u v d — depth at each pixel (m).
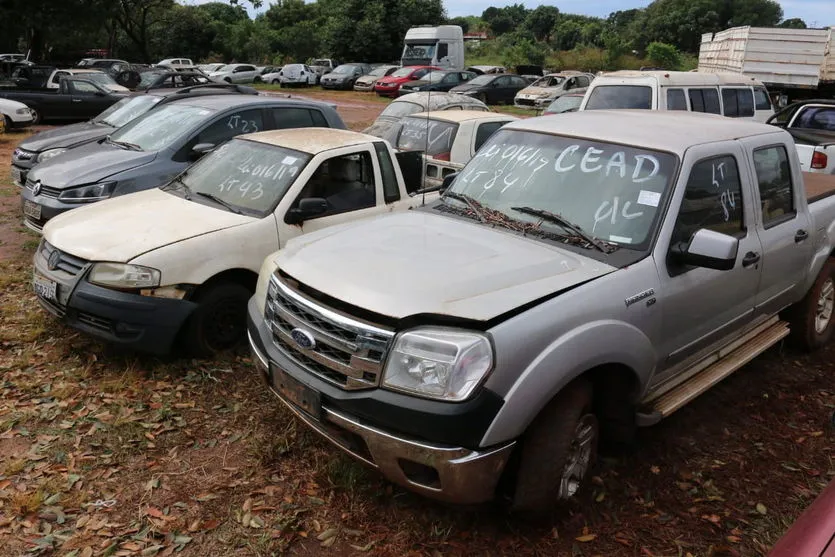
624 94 11.02
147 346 4.53
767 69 17.86
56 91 19.56
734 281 4.06
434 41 32.81
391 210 5.90
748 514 3.53
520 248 3.49
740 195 4.16
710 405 4.67
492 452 2.82
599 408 3.65
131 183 7.06
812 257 5.01
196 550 3.10
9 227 8.46
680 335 3.75
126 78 27.16
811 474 3.90
